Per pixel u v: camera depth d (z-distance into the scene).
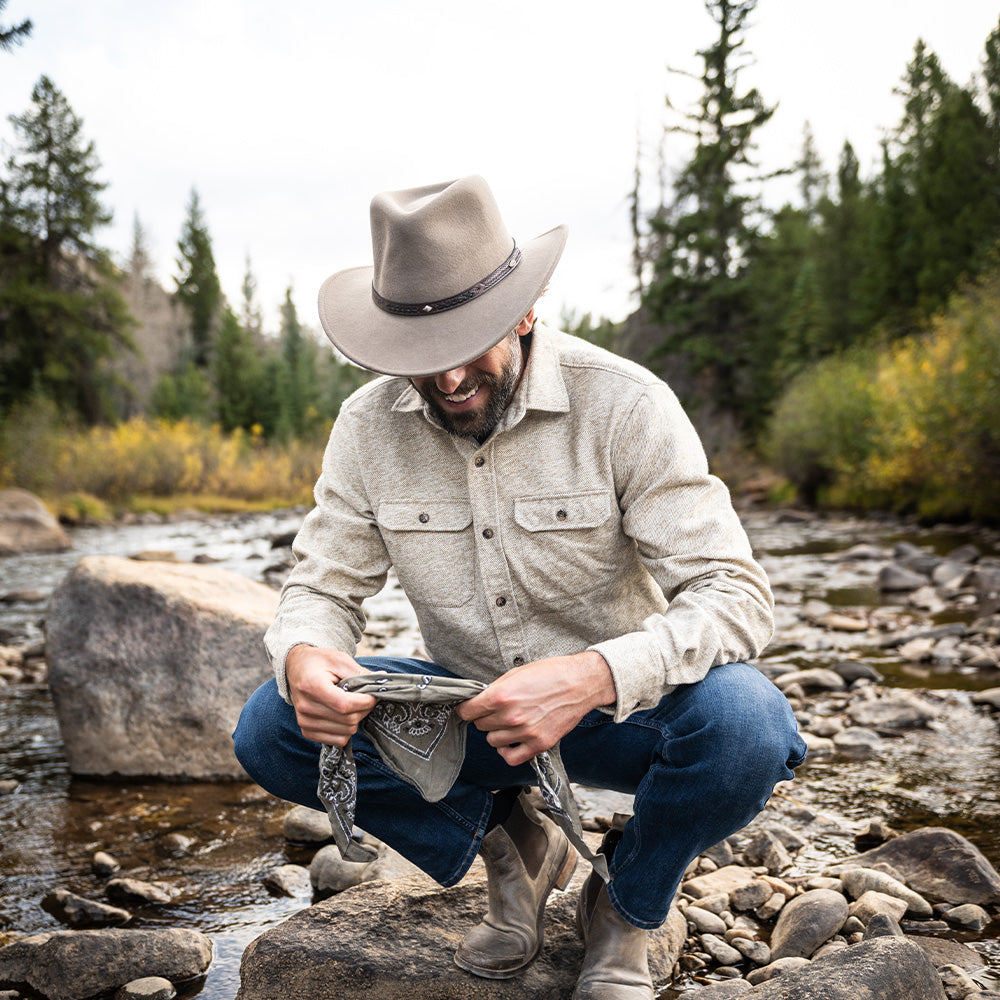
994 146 23.67
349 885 2.10
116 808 2.75
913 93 32.88
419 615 1.62
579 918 1.61
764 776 1.32
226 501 22.31
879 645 4.53
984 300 11.29
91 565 3.39
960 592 5.84
